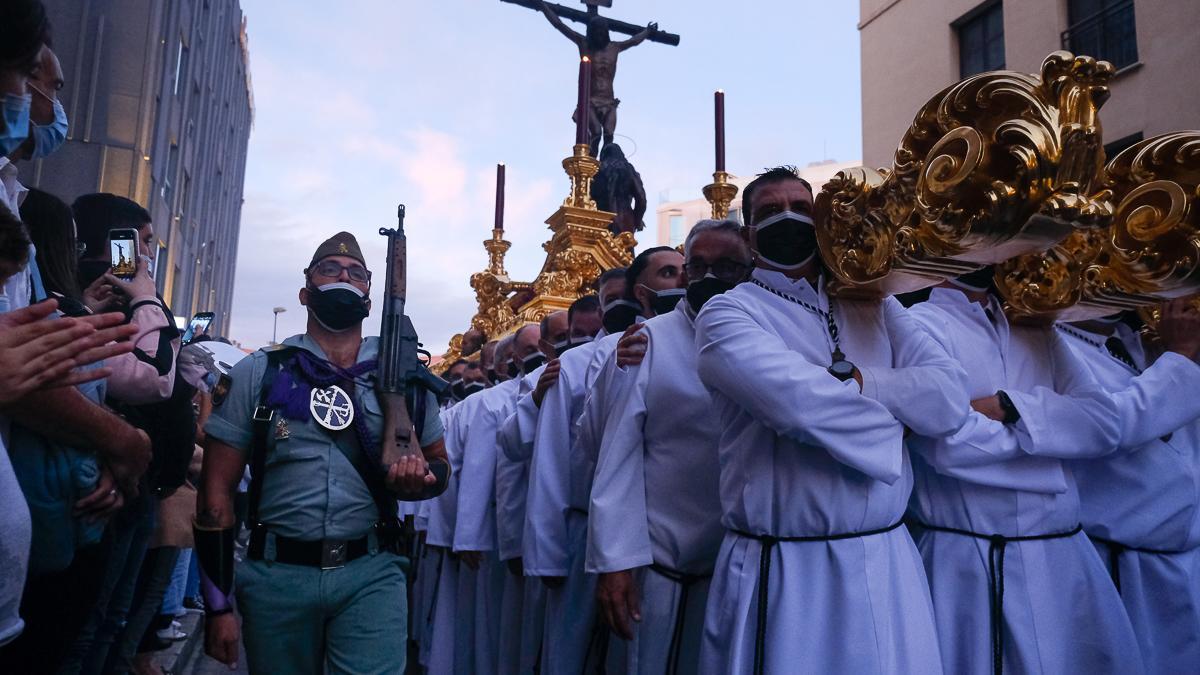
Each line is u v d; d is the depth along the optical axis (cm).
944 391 218
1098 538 275
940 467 232
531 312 695
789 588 214
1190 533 273
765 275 244
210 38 2377
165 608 475
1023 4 1145
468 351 845
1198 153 224
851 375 217
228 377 274
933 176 191
